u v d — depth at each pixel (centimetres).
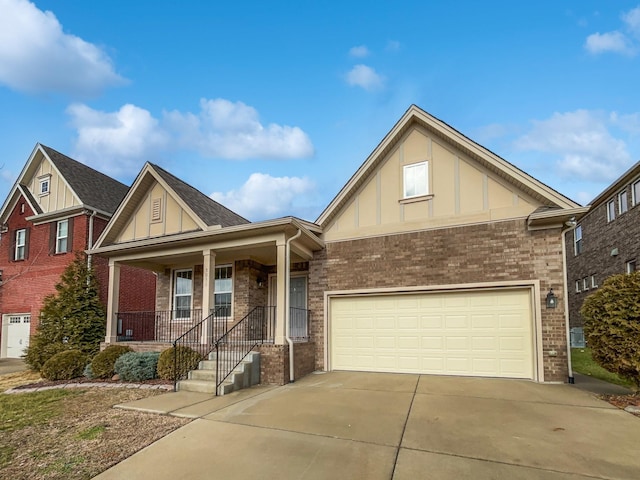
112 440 477
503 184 878
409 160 979
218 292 1173
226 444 458
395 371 918
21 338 1549
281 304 859
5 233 1670
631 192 1366
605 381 801
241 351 848
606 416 546
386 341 938
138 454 433
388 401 636
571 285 1852
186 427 520
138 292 1551
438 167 945
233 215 1423
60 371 928
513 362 825
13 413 614
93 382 871
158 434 495
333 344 987
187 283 1238
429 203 938
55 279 1492
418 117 957
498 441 453
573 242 1842
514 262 841
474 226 886
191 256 1072
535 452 421
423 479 364
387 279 946
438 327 896
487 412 568
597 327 655
